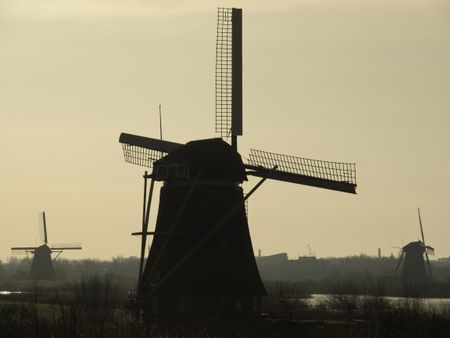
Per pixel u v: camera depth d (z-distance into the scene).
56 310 136.00
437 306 189.62
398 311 153.88
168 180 168.50
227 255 166.12
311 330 145.62
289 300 199.62
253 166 173.12
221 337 137.12
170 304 163.62
